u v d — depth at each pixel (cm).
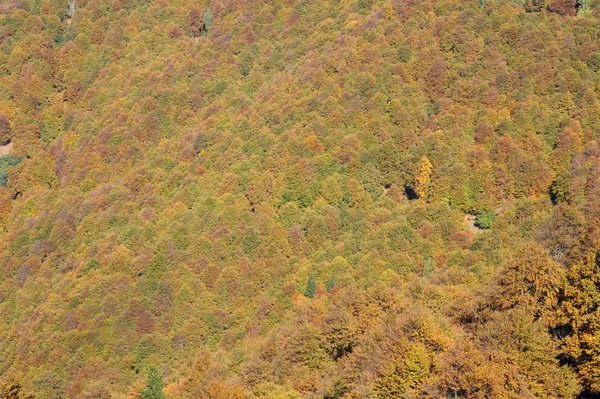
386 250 15638
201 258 17300
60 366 15938
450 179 17038
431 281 13712
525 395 7344
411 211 16725
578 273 8612
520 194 16700
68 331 16525
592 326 7969
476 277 13038
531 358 7831
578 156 16388
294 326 11738
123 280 17450
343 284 14588
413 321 8794
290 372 10056
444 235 15850
